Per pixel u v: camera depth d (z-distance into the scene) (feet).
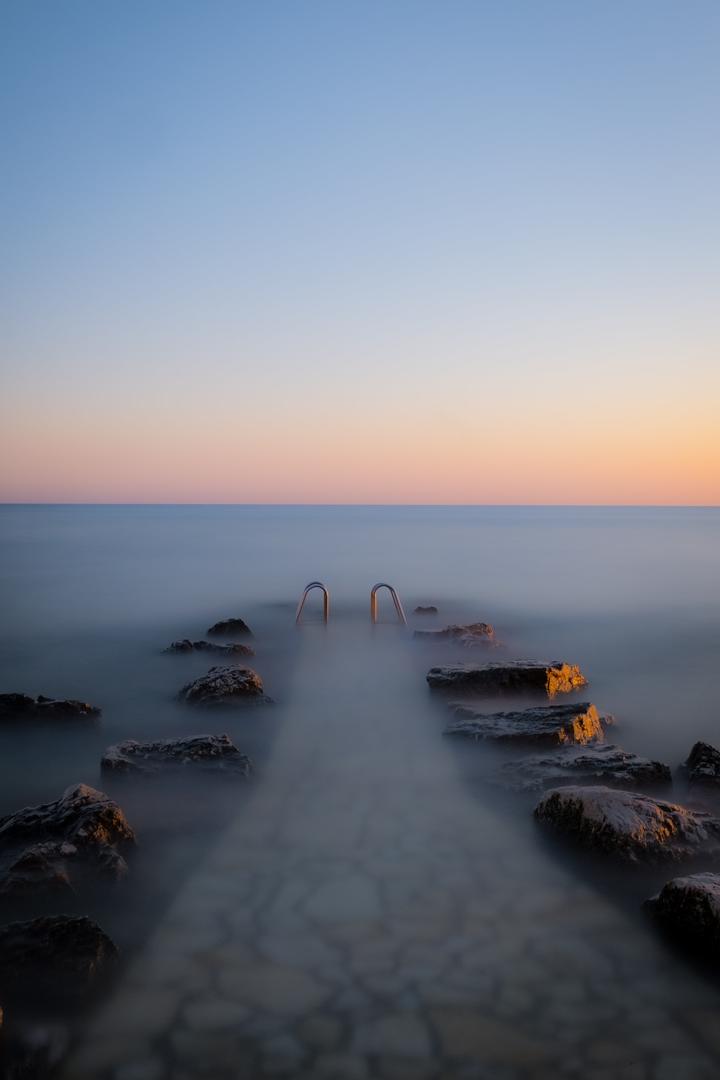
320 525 331.98
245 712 42.70
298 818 27.84
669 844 24.14
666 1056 16.02
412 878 23.32
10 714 40.19
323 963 19.07
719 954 18.85
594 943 19.98
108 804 25.40
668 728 41.75
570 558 151.43
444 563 138.51
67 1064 15.85
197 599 91.86
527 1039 16.47
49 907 21.56
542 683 45.27
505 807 28.76
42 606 86.02
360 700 45.24
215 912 21.43
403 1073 15.51
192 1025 16.96
